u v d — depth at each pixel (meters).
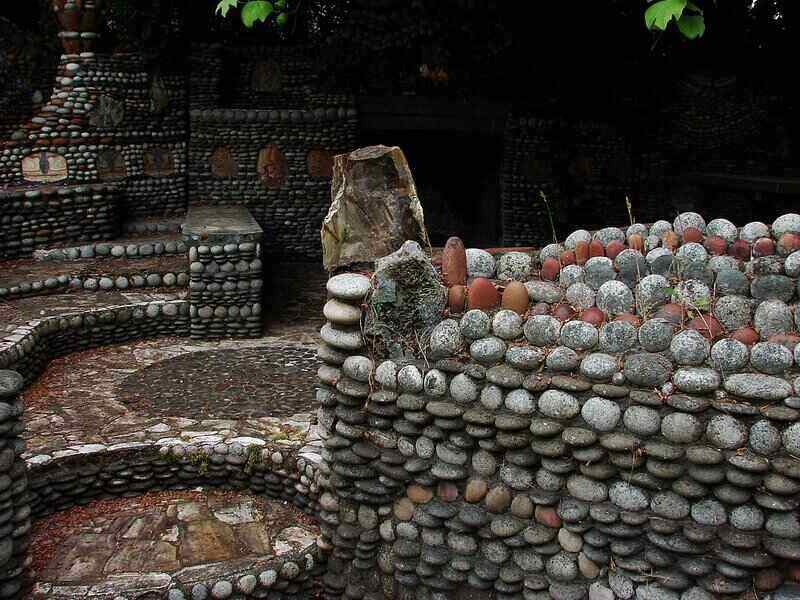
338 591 4.22
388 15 10.19
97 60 11.21
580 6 10.64
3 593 3.81
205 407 6.03
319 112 12.07
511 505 3.66
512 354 3.62
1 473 3.77
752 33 12.19
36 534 4.59
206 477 5.16
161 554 4.35
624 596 3.38
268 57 12.65
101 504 5.00
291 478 4.93
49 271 9.11
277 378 6.82
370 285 3.96
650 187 12.59
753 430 3.13
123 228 11.17
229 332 8.19
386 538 4.00
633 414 3.32
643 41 11.37
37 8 12.37
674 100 12.40
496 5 9.93
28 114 11.72
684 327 3.51
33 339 6.86
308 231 12.48
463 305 3.92
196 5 12.24
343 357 4.04
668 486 3.29
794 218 4.03
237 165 12.21
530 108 11.88
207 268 8.04
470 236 13.70
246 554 4.35
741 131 12.40
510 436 3.58
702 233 4.26
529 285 3.92
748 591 3.17
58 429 5.53
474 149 13.23
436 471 3.77
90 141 11.29
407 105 12.14
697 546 3.22
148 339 8.16
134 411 5.94
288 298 10.06
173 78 11.86
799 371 3.21
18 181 10.98
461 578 3.77
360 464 4.03
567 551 3.55
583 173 12.27
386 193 4.44
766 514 3.14
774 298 3.69
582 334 3.53
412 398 3.81
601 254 4.18
